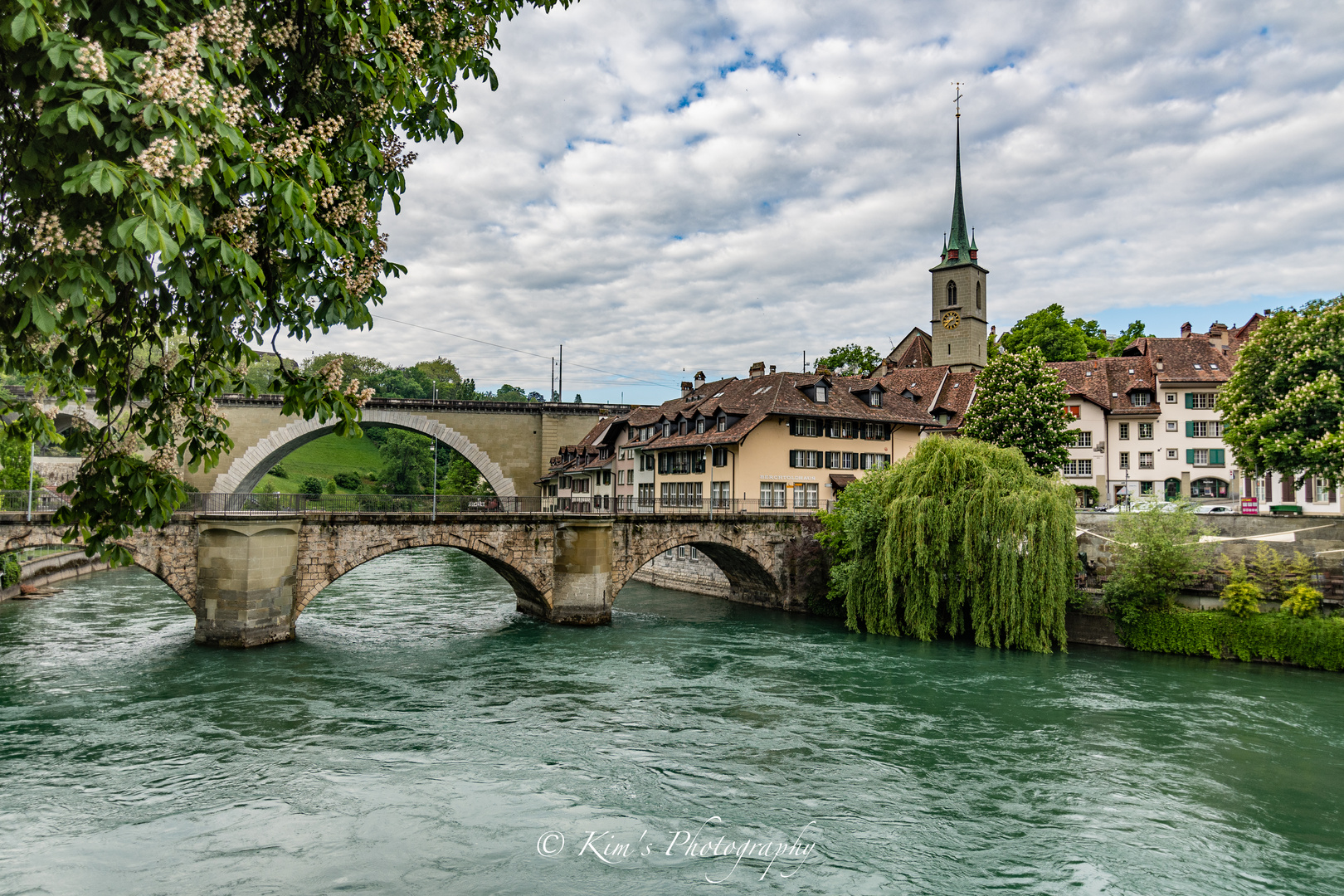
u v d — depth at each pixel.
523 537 33.88
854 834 14.18
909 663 27.62
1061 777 17.02
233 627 27.69
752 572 41.50
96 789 15.41
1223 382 52.34
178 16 5.40
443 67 7.96
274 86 6.92
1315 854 13.73
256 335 6.40
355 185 7.02
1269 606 28.84
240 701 21.45
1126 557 31.09
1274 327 33.72
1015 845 13.92
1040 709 22.00
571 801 15.27
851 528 34.62
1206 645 28.59
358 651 28.22
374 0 6.60
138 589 42.69
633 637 32.16
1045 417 42.38
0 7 4.66
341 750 17.84
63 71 4.84
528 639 31.30
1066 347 67.56
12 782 15.68
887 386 60.91
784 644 31.02
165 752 17.45
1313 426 30.53
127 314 6.21
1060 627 29.67
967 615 32.31
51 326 4.93
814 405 47.66
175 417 6.62
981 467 31.62
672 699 22.61
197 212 5.11
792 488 46.19
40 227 4.93
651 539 36.62
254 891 11.66
